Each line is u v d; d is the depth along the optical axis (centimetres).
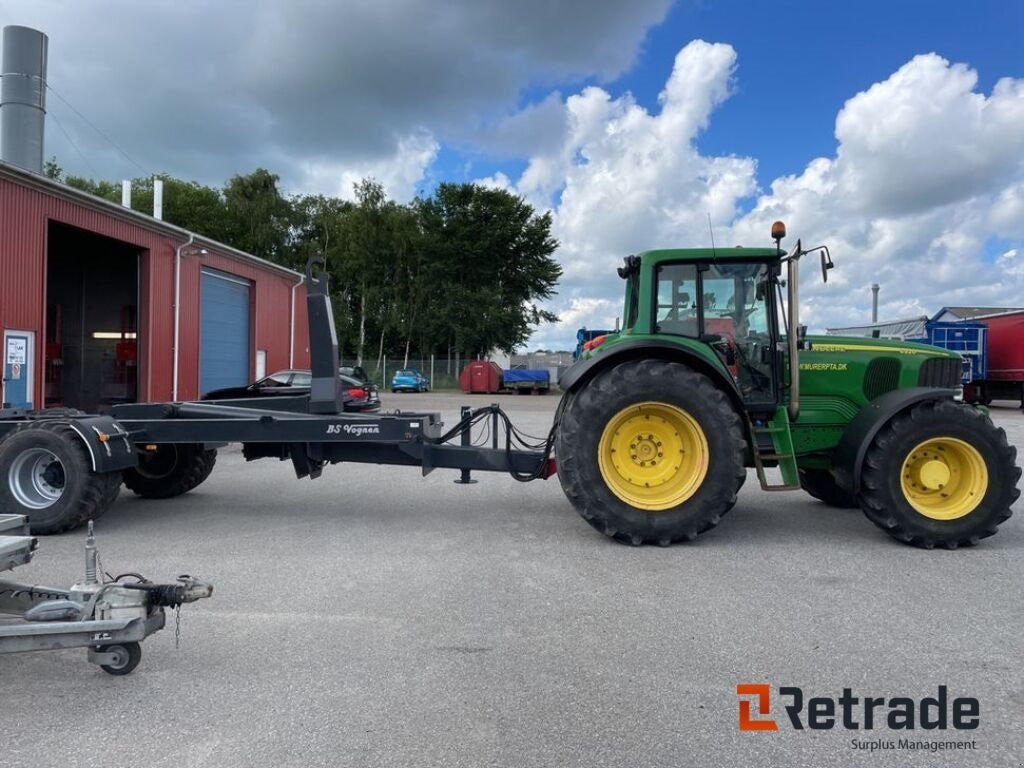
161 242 1616
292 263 4584
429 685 313
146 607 319
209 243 1797
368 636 370
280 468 1019
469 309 4500
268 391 1408
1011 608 412
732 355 600
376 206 4550
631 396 547
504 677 321
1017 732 275
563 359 5116
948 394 552
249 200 4531
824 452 611
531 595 436
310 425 638
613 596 434
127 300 1944
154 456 760
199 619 394
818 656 344
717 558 523
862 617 397
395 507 723
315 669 329
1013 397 2298
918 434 541
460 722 280
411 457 661
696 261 604
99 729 275
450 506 728
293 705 294
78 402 1961
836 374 603
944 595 436
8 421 625
